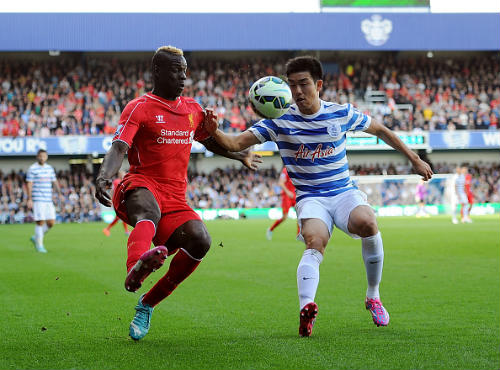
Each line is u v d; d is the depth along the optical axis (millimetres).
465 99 37812
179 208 4988
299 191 5539
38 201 13883
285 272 9844
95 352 4586
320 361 4230
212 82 37156
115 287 8305
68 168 34688
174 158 4965
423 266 10352
